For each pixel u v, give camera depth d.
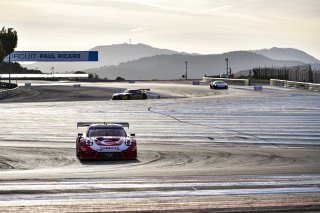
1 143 43.44
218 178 26.72
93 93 145.38
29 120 64.94
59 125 58.97
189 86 178.88
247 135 49.47
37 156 36.06
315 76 162.62
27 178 26.64
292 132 52.00
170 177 27.11
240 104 91.31
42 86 178.38
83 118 67.25
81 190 23.42
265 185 24.59
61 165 32.09
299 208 19.78
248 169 30.14
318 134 50.44
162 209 19.73
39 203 20.77
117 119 65.62
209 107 85.06
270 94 129.50
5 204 20.58
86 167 31.19
